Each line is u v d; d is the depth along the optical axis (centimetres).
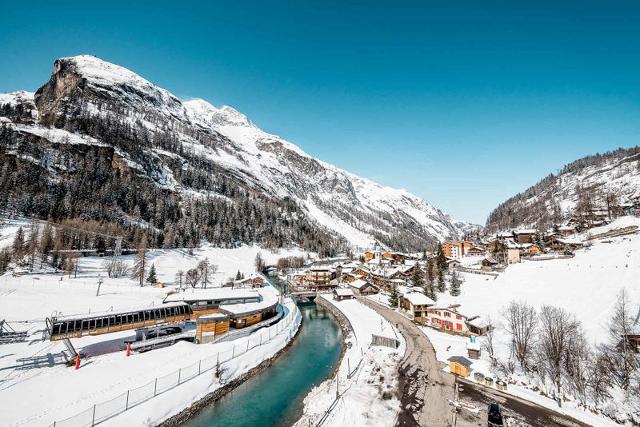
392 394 4022
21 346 5166
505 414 3525
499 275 9175
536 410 3600
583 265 7606
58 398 3659
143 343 5269
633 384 3622
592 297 5894
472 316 6588
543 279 7638
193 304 7431
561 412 3538
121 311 5688
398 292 9844
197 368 4669
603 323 4938
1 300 7244
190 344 5662
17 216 13700
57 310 7019
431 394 4012
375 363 5041
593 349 4328
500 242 13262
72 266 10781
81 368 4500
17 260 10331
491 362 4850
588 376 3872
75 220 14362
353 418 3453
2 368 4344
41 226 13038
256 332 6631
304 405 4053
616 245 8244
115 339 5841
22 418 3244
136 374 4366
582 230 13475
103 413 3438
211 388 4372
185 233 18438
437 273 10356
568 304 6031
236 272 15762
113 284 10125
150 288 9900
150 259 14312
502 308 6894
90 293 8656
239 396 4356
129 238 15438
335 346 6575
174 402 3881
